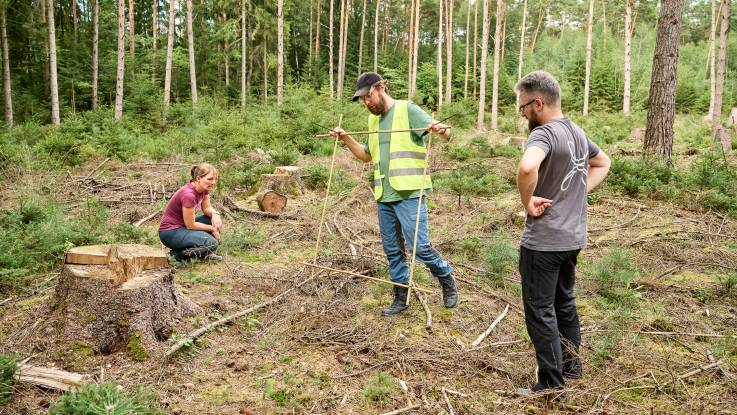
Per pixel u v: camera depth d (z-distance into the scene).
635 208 7.56
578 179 2.86
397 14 49.62
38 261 5.06
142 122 16.91
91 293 3.39
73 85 22.94
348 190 8.88
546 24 52.53
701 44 47.38
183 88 33.31
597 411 2.88
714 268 5.26
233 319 3.95
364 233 6.59
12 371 2.92
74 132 13.15
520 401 2.99
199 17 36.47
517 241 6.10
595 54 42.03
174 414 2.81
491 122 24.64
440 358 3.48
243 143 12.88
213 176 5.30
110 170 10.77
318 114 15.41
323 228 6.68
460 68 39.00
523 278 2.97
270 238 6.30
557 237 2.81
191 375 3.21
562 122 2.84
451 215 7.57
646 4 50.09
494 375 3.32
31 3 24.62
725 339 3.77
